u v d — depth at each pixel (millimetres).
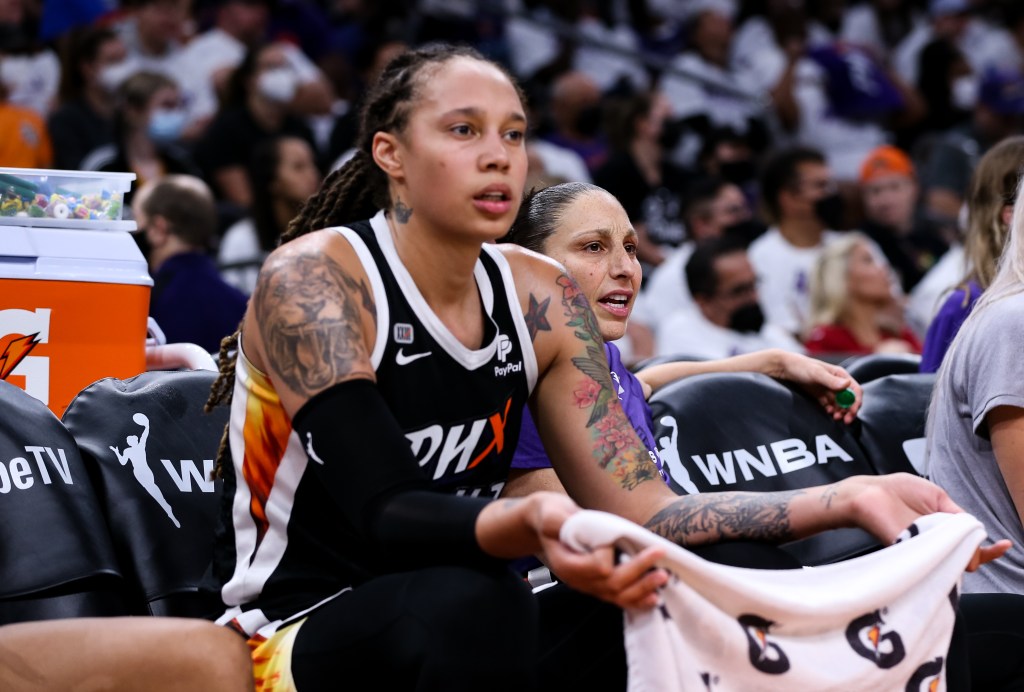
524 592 5125
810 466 8062
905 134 27375
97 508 6492
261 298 5473
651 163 20969
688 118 23406
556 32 25859
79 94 19750
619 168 20094
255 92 19906
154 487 6781
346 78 24625
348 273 5512
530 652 5105
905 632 5336
